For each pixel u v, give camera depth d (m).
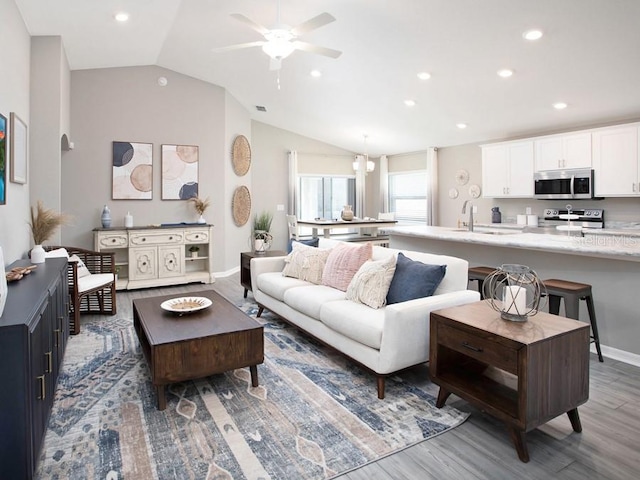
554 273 3.47
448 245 4.49
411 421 2.27
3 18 3.09
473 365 2.50
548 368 1.96
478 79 4.71
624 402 2.46
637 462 1.90
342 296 3.34
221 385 2.73
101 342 3.55
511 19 3.52
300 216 8.81
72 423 2.25
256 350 2.67
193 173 6.28
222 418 2.31
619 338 3.07
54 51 4.23
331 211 9.18
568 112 5.20
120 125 5.78
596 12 3.25
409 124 6.72
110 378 2.83
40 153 4.18
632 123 4.80
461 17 3.63
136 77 5.84
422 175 8.48
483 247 4.07
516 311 2.20
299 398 2.54
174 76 6.10
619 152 4.95
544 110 5.23
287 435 2.13
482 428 2.21
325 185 9.09
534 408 1.91
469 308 2.47
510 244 3.42
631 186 4.85
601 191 5.12
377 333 2.55
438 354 2.40
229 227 6.81
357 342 2.75
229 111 6.71
